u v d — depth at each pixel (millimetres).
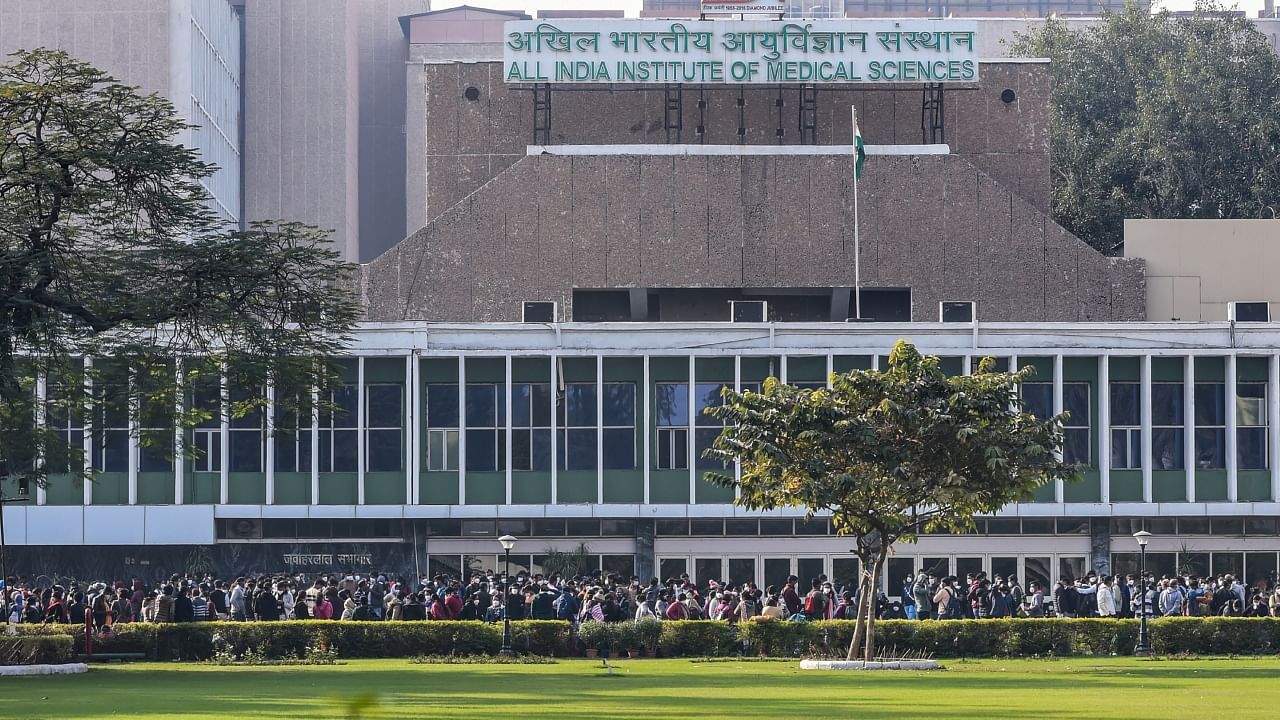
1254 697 31922
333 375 52719
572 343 79312
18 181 45281
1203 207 118062
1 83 47062
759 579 80062
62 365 49562
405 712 28438
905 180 88812
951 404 46219
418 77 161250
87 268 47406
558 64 90188
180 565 78375
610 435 80062
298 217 154500
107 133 47125
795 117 92562
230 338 50750
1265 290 89375
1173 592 63406
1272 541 80250
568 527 80000
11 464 50750
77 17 133500
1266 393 80312
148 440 52719
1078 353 79250
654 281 88312
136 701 32312
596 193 88562
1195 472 79875
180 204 48500
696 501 79625
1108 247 118875
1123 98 124750
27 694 35094
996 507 47719
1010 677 41375
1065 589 66562
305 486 79500
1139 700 31000
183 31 133250
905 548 79625
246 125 155500
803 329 79188
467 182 93000
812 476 47125
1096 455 79938
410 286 88062
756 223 88688
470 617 63625
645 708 29344
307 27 155750
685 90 92750
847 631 55406
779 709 28922
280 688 37000
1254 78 122688
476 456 79688
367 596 62438
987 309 88562
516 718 26688
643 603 58812
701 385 80062
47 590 68875
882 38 90625
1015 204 88938
